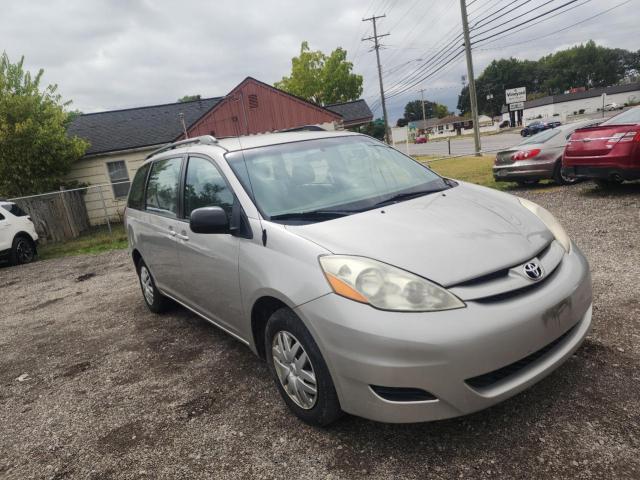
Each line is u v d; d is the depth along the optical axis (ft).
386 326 7.18
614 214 21.86
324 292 7.83
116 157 60.75
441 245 8.14
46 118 52.16
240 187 10.48
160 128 67.72
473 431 8.24
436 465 7.59
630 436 7.57
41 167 51.39
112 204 61.00
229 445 8.95
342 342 7.54
